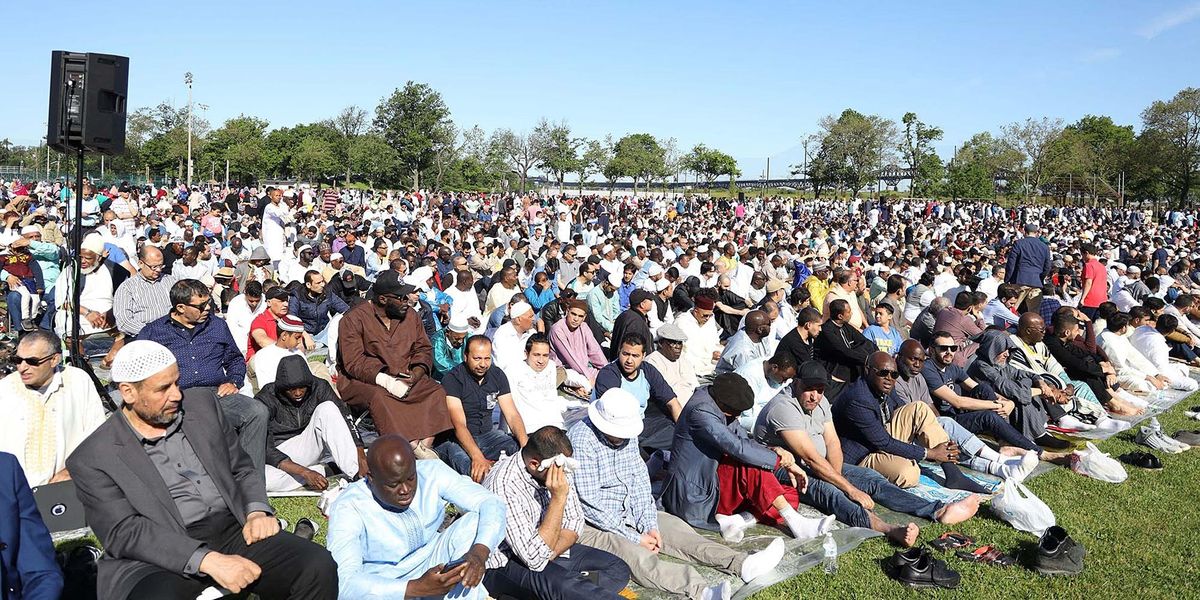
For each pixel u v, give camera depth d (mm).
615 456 5637
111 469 4078
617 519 5641
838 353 9219
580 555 5215
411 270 16266
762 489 6094
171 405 4215
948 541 5969
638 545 5414
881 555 5789
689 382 9133
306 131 103188
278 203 16469
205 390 4609
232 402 6164
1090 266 15008
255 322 8773
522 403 7715
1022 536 6172
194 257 13203
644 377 7637
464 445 6930
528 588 4836
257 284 9406
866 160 86750
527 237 26859
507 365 8258
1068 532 6258
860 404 7082
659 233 30031
